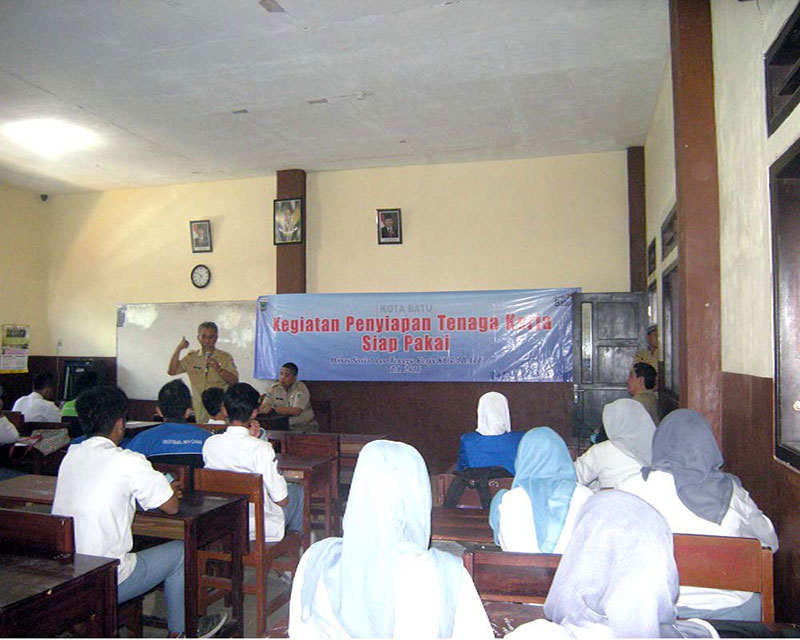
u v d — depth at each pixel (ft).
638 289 19.57
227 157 20.92
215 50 13.28
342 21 12.07
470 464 10.89
